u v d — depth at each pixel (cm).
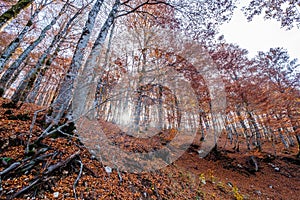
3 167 223
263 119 1145
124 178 354
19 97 538
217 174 868
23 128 312
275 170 1014
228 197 590
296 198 765
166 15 680
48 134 302
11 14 354
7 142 264
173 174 526
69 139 343
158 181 423
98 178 308
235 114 1158
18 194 202
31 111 434
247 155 1095
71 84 371
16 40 587
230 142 1453
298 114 1071
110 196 282
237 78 1224
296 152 1297
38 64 704
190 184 527
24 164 239
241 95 1078
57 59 931
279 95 1095
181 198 406
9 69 594
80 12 889
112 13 505
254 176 933
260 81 1198
